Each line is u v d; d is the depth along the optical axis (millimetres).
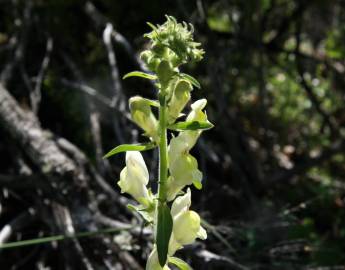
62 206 427
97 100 575
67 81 570
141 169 271
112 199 458
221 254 435
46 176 437
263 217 490
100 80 609
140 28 689
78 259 400
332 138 677
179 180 255
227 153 613
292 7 759
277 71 826
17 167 488
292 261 443
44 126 554
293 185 586
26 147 467
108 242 404
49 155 448
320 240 485
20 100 553
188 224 259
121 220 446
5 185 452
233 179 568
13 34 642
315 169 653
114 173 525
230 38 701
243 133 583
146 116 255
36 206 449
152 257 272
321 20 835
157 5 683
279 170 609
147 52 245
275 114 771
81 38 660
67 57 615
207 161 573
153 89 564
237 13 741
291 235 471
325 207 545
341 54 686
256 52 732
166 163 255
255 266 412
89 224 413
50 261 442
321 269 432
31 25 636
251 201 510
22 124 479
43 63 573
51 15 653
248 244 454
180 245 274
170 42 233
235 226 469
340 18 741
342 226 528
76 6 674
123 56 630
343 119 757
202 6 644
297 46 674
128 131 538
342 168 664
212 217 496
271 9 699
